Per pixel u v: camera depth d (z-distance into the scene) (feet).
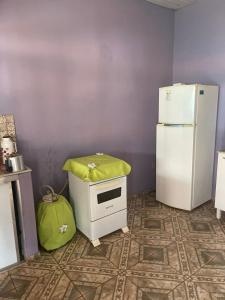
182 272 6.47
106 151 10.04
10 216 6.47
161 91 9.75
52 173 8.70
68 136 8.86
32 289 5.99
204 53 10.25
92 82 9.12
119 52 9.67
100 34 9.02
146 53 10.54
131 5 9.70
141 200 11.05
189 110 8.96
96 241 7.73
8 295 5.82
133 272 6.51
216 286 5.97
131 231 8.49
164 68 11.33
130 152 10.88
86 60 8.83
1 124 7.39
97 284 6.11
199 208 10.13
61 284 6.13
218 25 9.59
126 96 10.24
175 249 7.44
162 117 9.89
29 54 7.57
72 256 7.19
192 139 9.04
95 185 7.36
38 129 8.14
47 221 7.27
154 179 11.96
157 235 8.21
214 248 7.47
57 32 8.01
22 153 7.94
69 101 8.66
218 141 10.18
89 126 9.35
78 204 8.12
